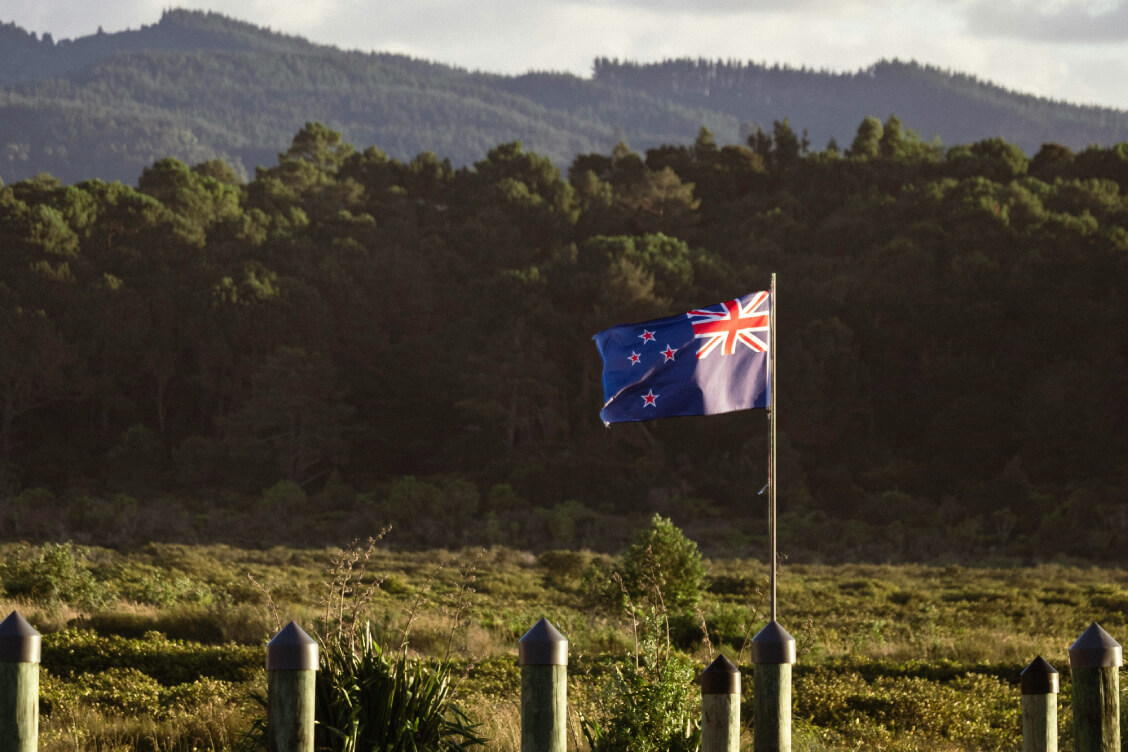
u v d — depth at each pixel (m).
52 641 27.61
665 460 161.38
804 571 84.00
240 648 27.64
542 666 7.92
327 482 161.25
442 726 10.69
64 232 176.50
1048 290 166.00
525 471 152.00
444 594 50.62
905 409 167.38
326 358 170.88
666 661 11.45
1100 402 150.62
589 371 170.62
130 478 155.62
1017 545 122.44
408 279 188.00
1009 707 21.55
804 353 162.00
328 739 9.80
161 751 15.91
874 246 195.62
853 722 18.91
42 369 160.88
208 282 175.12
